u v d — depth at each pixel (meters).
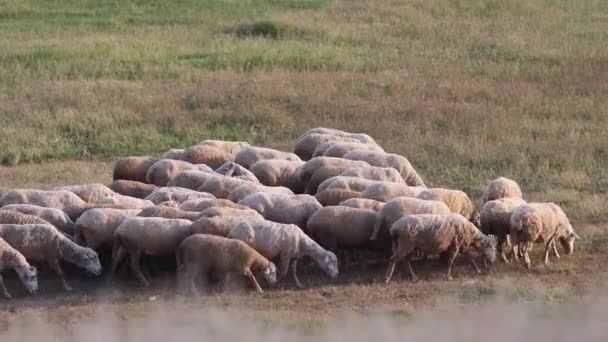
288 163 77.88
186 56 122.62
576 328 51.44
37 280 64.38
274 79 111.88
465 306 57.50
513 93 107.75
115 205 68.56
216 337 52.84
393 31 137.25
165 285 64.12
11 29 138.50
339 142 82.38
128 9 151.75
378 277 64.81
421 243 63.19
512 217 65.69
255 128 98.62
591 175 84.56
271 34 135.00
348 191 70.12
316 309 58.84
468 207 70.25
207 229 63.41
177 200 70.25
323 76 113.81
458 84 110.94
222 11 151.00
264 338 52.47
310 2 156.12
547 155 88.75
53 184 84.94
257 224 63.62
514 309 55.44
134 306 59.97
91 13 149.25
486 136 94.88
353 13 147.12
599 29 139.50
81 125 98.06
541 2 154.62
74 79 113.19
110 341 53.22
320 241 65.88
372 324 54.16
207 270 61.88
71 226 67.50
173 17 147.12
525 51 126.00
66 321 57.72
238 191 71.19
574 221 73.88
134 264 63.78
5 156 91.44
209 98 104.62
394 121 99.38
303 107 103.12
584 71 116.75
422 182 78.50
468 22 142.25
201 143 83.56
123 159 79.94
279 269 63.75
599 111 102.25
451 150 90.75
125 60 120.25
